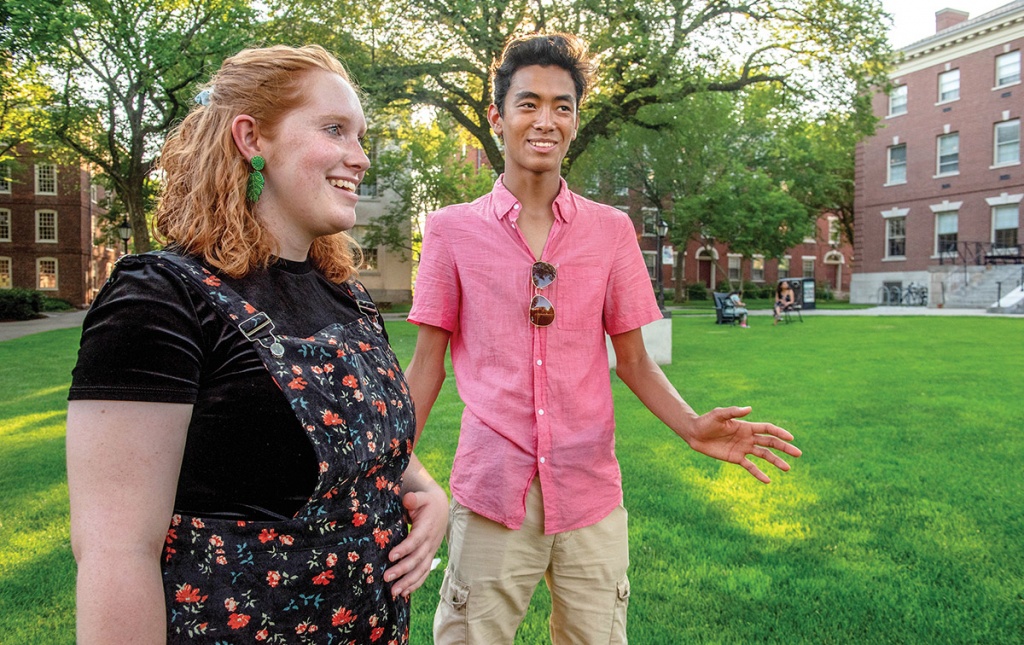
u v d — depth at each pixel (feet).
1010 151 94.94
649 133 68.59
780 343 45.44
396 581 4.33
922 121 104.78
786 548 11.55
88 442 3.22
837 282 161.79
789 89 60.80
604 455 6.40
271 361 3.67
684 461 16.96
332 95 4.21
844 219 144.66
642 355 6.95
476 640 6.10
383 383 4.31
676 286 130.93
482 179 95.20
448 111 67.26
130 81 63.62
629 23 52.29
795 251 157.07
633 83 57.88
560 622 6.50
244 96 4.01
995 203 95.91
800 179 120.88
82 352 3.33
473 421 6.25
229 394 3.57
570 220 6.42
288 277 4.10
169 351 3.39
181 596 3.49
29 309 85.30
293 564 3.64
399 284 101.71
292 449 3.65
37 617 9.43
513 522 6.05
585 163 76.07
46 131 71.56
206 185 3.91
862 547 11.56
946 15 109.81
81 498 3.21
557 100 6.23
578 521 6.18
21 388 29.22
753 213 113.29
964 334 49.80
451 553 6.37
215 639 3.51
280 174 4.08
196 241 3.80
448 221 6.58
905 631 8.91
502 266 6.32
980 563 10.84
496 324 6.28
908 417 21.66
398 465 4.38
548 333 6.24
